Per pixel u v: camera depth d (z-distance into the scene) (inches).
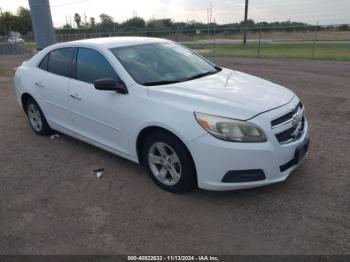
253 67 565.0
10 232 139.6
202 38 1357.0
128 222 142.0
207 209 147.6
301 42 1097.4
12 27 3019.2
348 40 1079.0
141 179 175.2
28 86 230.4
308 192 156.8
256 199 152.9
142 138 166.6
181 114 146.7
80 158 203.3
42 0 560.7
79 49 197.6
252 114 140.6
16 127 265.9
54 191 168.7
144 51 189.9
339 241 126.3
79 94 190.7
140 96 161.8
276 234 131.3
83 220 144.7
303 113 167.2
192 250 125.5
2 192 170.2
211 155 140.5
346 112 275.1
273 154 140.7
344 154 193.6
